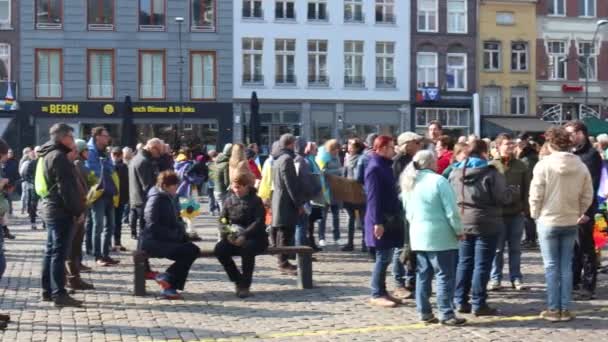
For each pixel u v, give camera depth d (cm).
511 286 1078
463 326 854
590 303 974
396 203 943
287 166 1197
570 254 871
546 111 4612
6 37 4038
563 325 855
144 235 1047
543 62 4603
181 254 1023
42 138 4066
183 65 4203
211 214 2348
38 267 1296
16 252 1485
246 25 4253
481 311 903
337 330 845
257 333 839
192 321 899
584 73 4656
